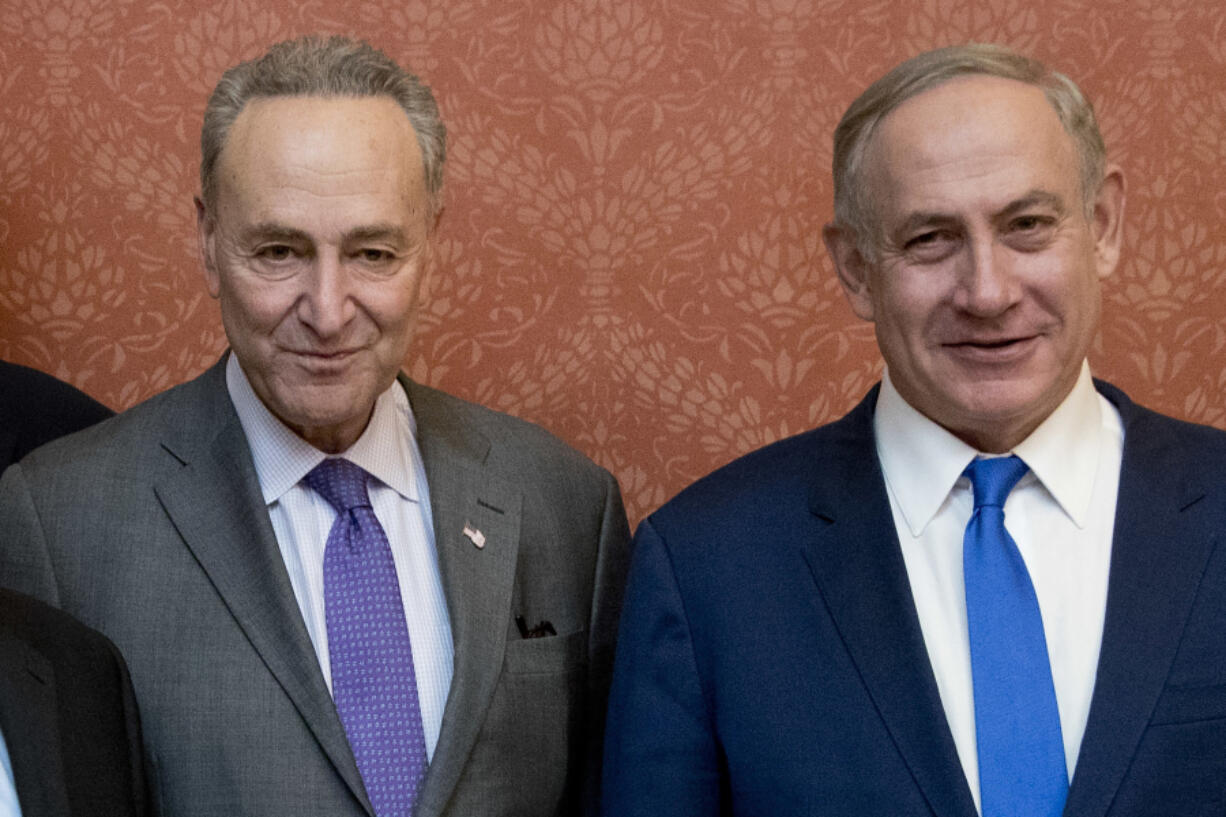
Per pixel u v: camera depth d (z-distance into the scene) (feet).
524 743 5.36
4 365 6.57
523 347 7.20
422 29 7.13
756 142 7.15
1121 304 7.16
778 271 7.18
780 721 4.69
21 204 7.19
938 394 4.66
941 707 4.52
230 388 5.51
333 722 4.93
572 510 5.84
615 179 7.18
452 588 5.30
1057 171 4.49
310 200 4.84
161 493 5.20
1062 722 4.49
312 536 5.32
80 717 4.48
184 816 4.90
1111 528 4.73
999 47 4.72
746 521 5.03
